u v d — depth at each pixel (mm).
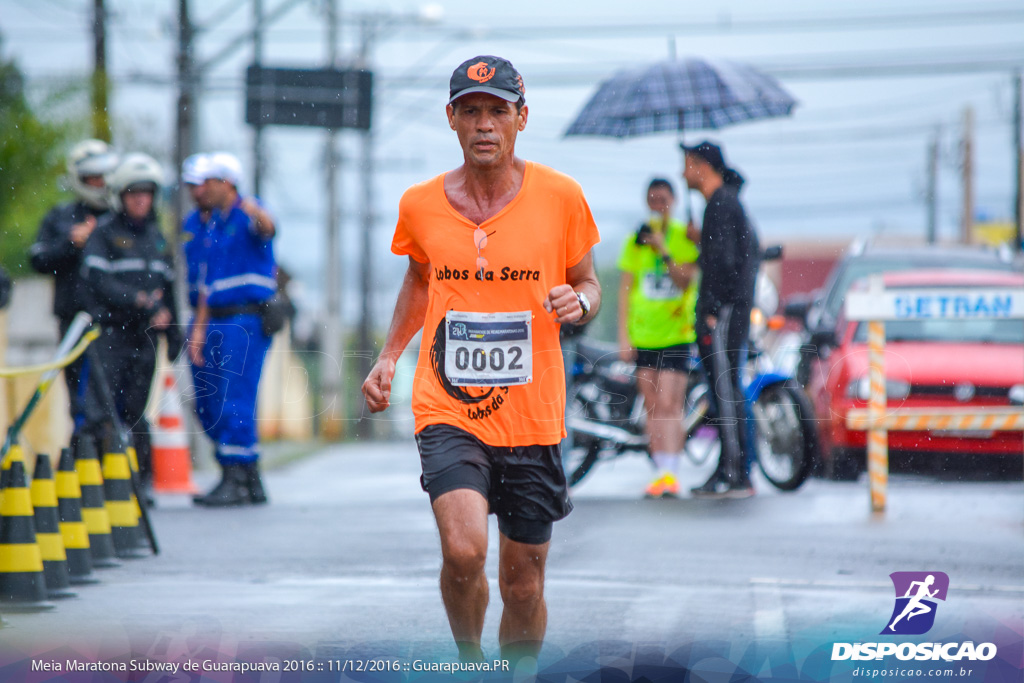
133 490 19219
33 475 15930
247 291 24781
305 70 58500
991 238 119438
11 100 58406
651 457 26438
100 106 58844
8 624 13930
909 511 23438
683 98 27406
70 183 25141
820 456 29609
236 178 24438
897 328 30812
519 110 11758
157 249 24047
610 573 17078
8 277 24344
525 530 11773
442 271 11750
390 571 17484
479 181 11680
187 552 19234
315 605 15031
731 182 22891
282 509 24938
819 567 17469
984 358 28844
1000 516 22656
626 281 25422
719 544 19547
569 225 11828
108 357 23406
